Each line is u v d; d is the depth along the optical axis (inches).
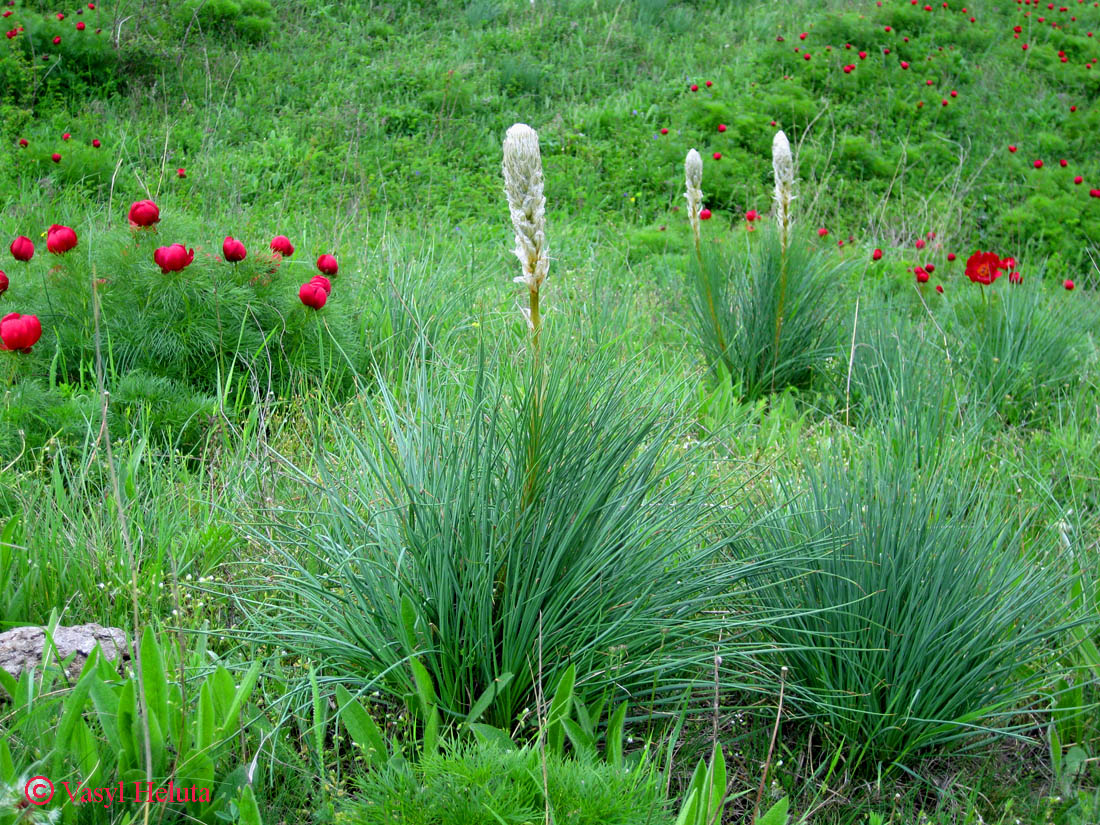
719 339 195.8
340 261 205.5
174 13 398.9
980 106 431.8
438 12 470.6
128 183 280.8
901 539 102.2
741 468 133.6
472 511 91.0
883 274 270.1
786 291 193.5
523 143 76.5
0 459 133.0
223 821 75.9
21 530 111.7
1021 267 302.4
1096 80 476.7
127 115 335.6
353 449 125.8
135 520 119.9
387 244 236.8
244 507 122.6
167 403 150.3
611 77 428.1
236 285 168.6
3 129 299.0
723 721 97.1
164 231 179.3
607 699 93.7
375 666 92.5
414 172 324.2
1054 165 404.2
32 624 102.3
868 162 371.9
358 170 313.3
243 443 141.6
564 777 73.2
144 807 69.2
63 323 160.1
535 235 80.0
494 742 77.2
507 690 90.9
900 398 161.8
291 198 291.6
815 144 374.9
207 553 116.1
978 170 374.9
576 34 457.7
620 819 70.7
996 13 539.5
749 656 100.4
